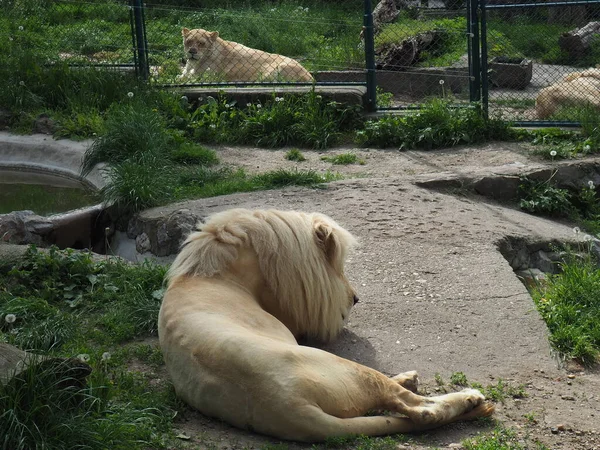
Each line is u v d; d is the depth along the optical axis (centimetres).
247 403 427
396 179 918
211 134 1131
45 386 420
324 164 1035
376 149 1100
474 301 633
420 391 514
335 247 529
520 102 1334
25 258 679
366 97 1195
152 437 432
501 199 926
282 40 1702
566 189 955
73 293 654
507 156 1027
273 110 1140
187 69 1444
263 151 1101
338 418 424
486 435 456
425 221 794
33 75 1230
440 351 566
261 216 525
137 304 615
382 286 659
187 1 1875
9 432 396
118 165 934
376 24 1684
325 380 424
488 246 736
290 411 416
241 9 1881
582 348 568
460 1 1834
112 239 870
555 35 1725
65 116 1156
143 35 1249
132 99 1162
